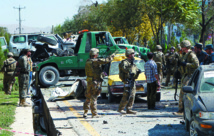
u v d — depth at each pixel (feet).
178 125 45.39
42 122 61.31
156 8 155.74
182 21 150.51
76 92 77.15
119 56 76.33
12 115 52.39
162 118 50.93
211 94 35.76
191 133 35.65
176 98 73.61
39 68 99.25
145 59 129.39
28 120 48.65
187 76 51.80
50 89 96.63
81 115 55.47
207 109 32.94
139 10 186.80
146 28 211.00
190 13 148.46
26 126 44.52
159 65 88.28
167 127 44.39
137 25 196.65
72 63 101.24
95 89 51.65
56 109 63.36
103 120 50.55
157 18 180.96
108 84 70.28
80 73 103.86
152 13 174.40
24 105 64.08
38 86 97.96
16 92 90.33
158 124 46.09
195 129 33.60
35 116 64.34
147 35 216.13
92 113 52.80
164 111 57.26
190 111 36.32
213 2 144.87
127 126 45.78
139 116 53.21
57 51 102.68
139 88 67.51
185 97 41.22
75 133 42.42
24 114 54.08
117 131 42.86
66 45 124.88
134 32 209.77
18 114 54.03
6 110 56.70
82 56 101.71
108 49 99.66
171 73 97.71
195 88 37.88
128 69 54.19
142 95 70.33
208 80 38.04
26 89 64.59
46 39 100.83
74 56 101.35
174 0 147.23
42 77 99.14
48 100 76.54
